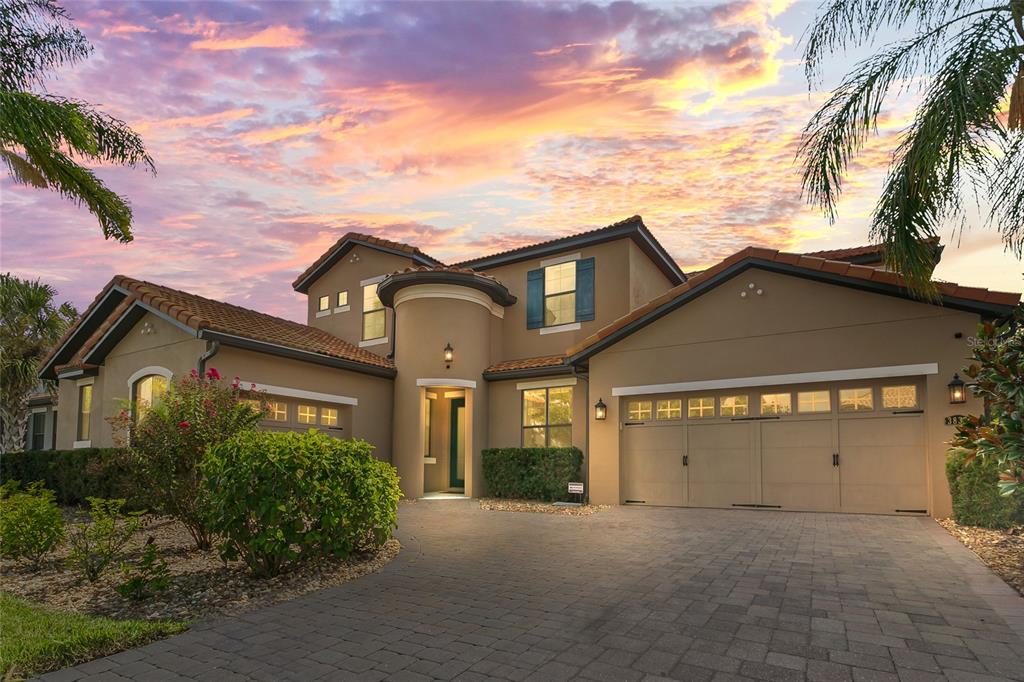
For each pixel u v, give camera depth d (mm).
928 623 4762
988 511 8875
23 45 11445
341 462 7047
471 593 5969
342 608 5496
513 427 16531
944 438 10141
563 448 14422
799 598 5551
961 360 10148
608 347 13891
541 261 17984
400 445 16031
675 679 3773
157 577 5988
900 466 10664
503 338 18328
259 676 3957
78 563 6445
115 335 14438
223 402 8633
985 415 9414
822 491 11305
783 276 11945
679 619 5000
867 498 10883
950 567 6637
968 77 7426
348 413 15336
